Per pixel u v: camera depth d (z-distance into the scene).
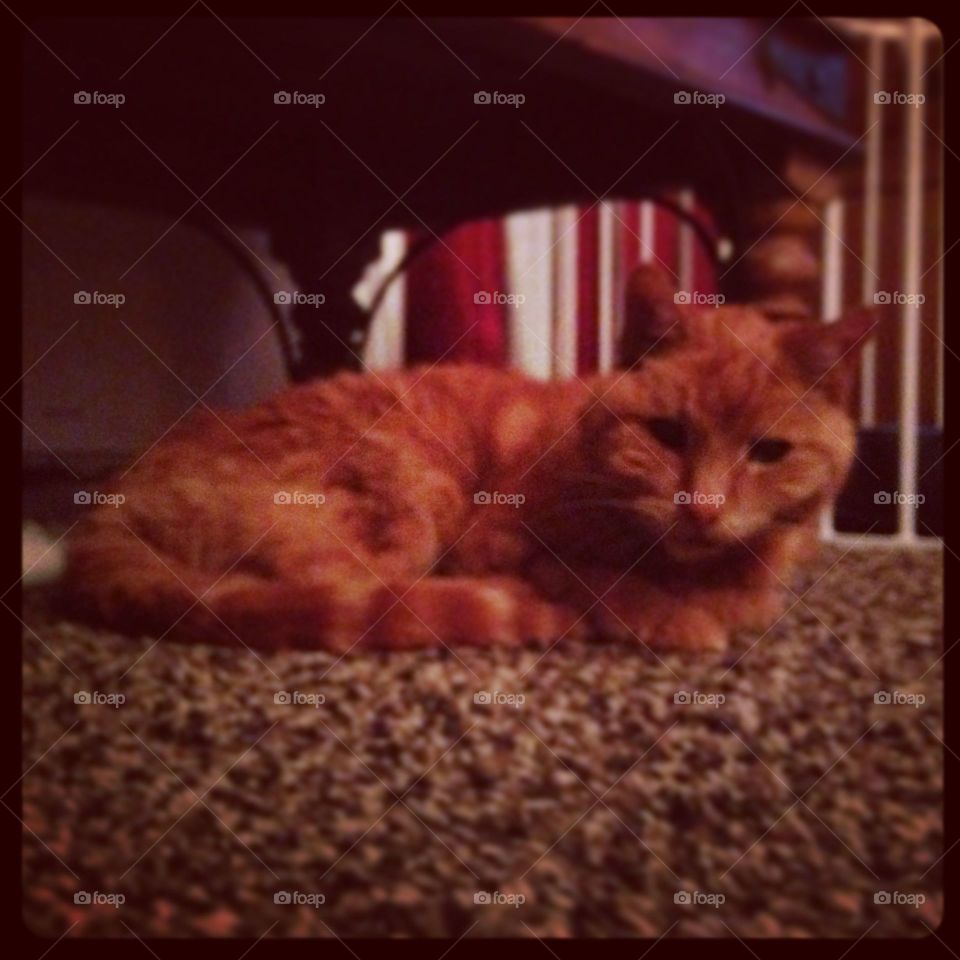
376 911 0.95
